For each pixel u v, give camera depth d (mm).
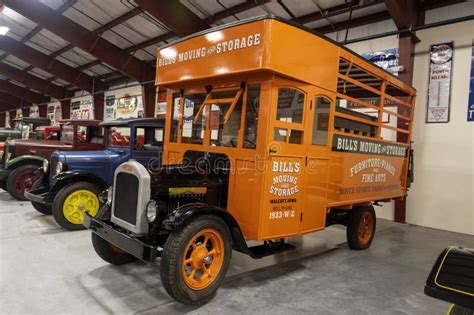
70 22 9945
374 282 3484
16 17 10680
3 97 22438
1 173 6613
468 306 1505
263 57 2855
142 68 11664
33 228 4785
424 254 4570
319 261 4094
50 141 7406
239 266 3764
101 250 3396
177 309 2684
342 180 3990
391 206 7000
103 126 6113
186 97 3906
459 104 6125
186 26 8000
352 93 5566
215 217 2867
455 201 6137
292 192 3322
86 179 4969
